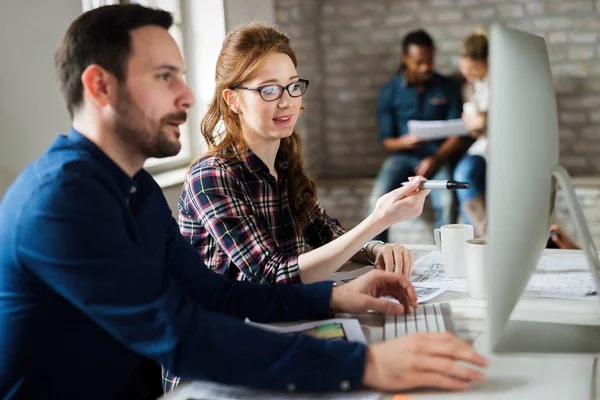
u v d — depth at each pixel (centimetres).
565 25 435
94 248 103
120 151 116
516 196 100
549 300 138
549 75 114
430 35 455
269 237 162
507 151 98
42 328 109
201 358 103
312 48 457
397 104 431
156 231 128
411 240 440
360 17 464
